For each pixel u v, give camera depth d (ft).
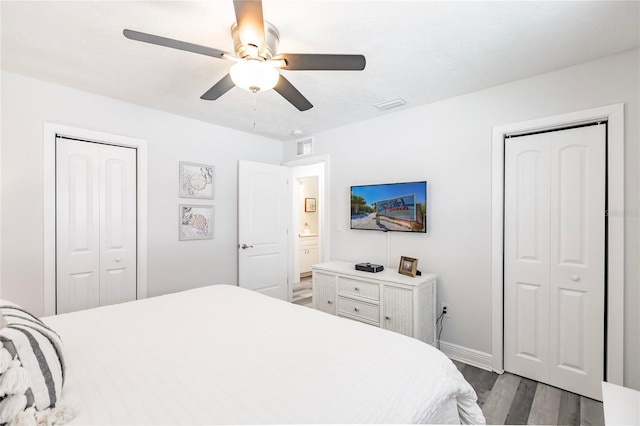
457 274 8.73
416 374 3.68
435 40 5.89
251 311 5.82
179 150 10.61
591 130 6.75
